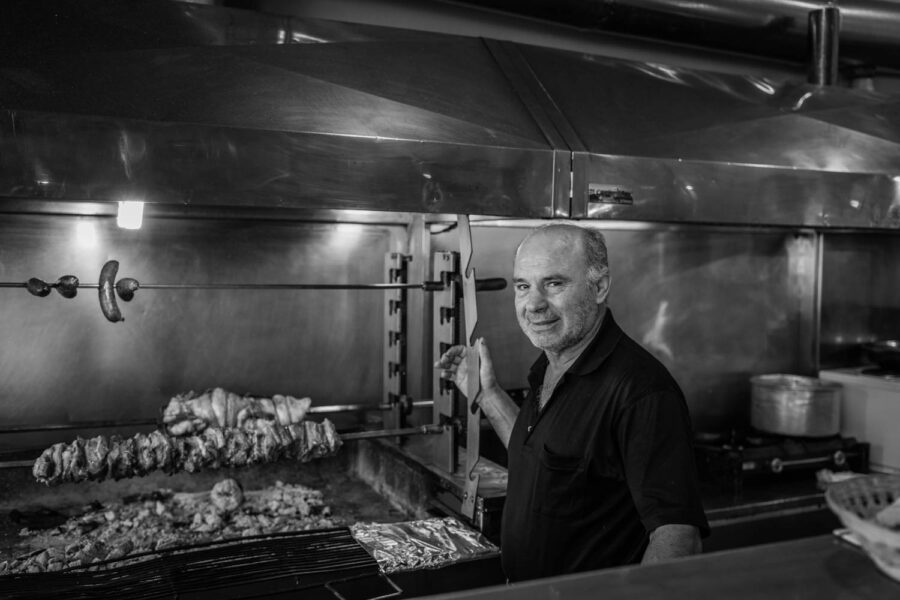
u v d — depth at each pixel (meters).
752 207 2.70
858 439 3.50
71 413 2.72
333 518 2.59
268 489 2.93
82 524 2.52
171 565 1.94
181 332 2.84
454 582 1.97
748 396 3.75
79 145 1.84
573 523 1.80
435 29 3.34
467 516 2.29
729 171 2.64
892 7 3.66
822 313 3.81
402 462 2.72
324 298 3.03
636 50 3.79
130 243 2.74
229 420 2.41
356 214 2.87
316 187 2.05
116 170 1.88
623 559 1.79
